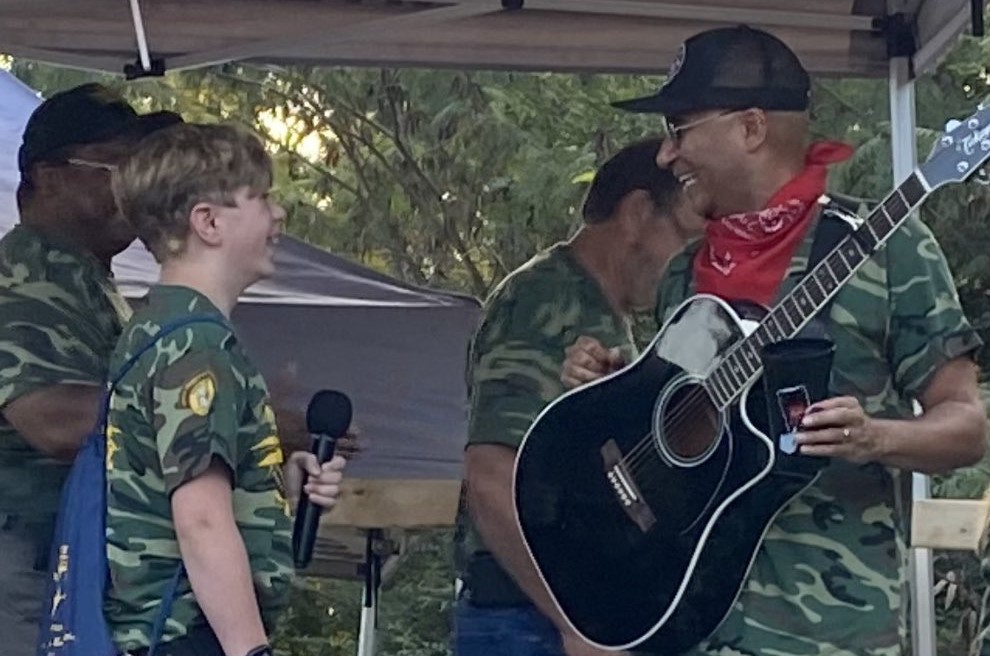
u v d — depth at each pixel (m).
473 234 13.19
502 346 4.84
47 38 6.09
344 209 13.87
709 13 5.71
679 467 4.00
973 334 3.81
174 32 6.07
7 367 4.59
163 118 4.93
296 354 8.43
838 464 3.87
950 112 11.43
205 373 3.56
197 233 3.72
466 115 12.38
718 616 3.91
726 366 3.92
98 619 3.56
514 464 4.52
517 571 4.74
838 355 3.83
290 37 5.98
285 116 13.62
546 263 4.91
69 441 4.61
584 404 4.20
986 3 5.28
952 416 3.74
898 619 3.85
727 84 3.93
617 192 4.86
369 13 5.90
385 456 8.34
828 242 3.88
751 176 3.94
